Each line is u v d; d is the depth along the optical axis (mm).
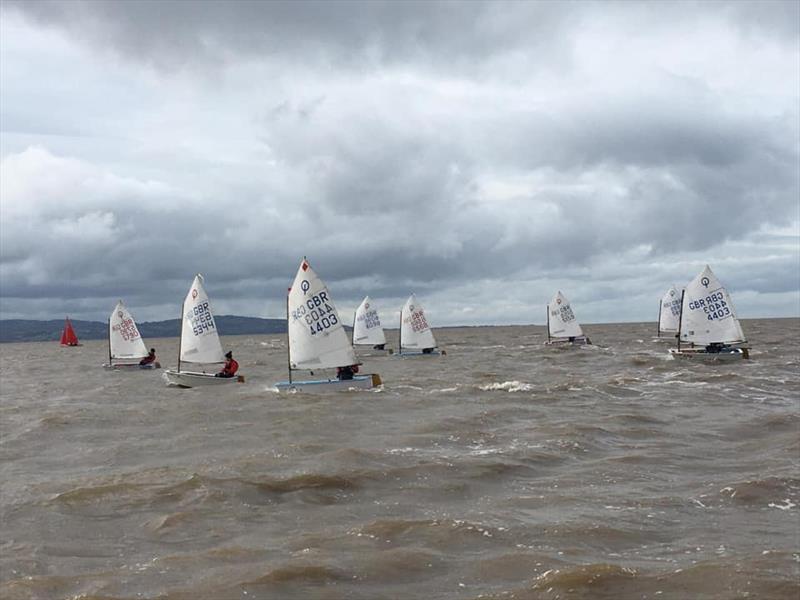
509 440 24562
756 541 14023
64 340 162500
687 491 17672
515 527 15125
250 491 18344
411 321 71312
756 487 17484
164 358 95188
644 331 156250
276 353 101250
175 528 15750
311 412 32375
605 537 14406
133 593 12203
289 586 12328
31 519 16734
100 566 13633
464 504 17078
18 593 12320
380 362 65000
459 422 28344
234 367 46125
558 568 12750
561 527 14984
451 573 12820
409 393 38875
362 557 13570
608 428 26328
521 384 42344
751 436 24453
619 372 48750
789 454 21219
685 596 11484
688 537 14359
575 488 18188
